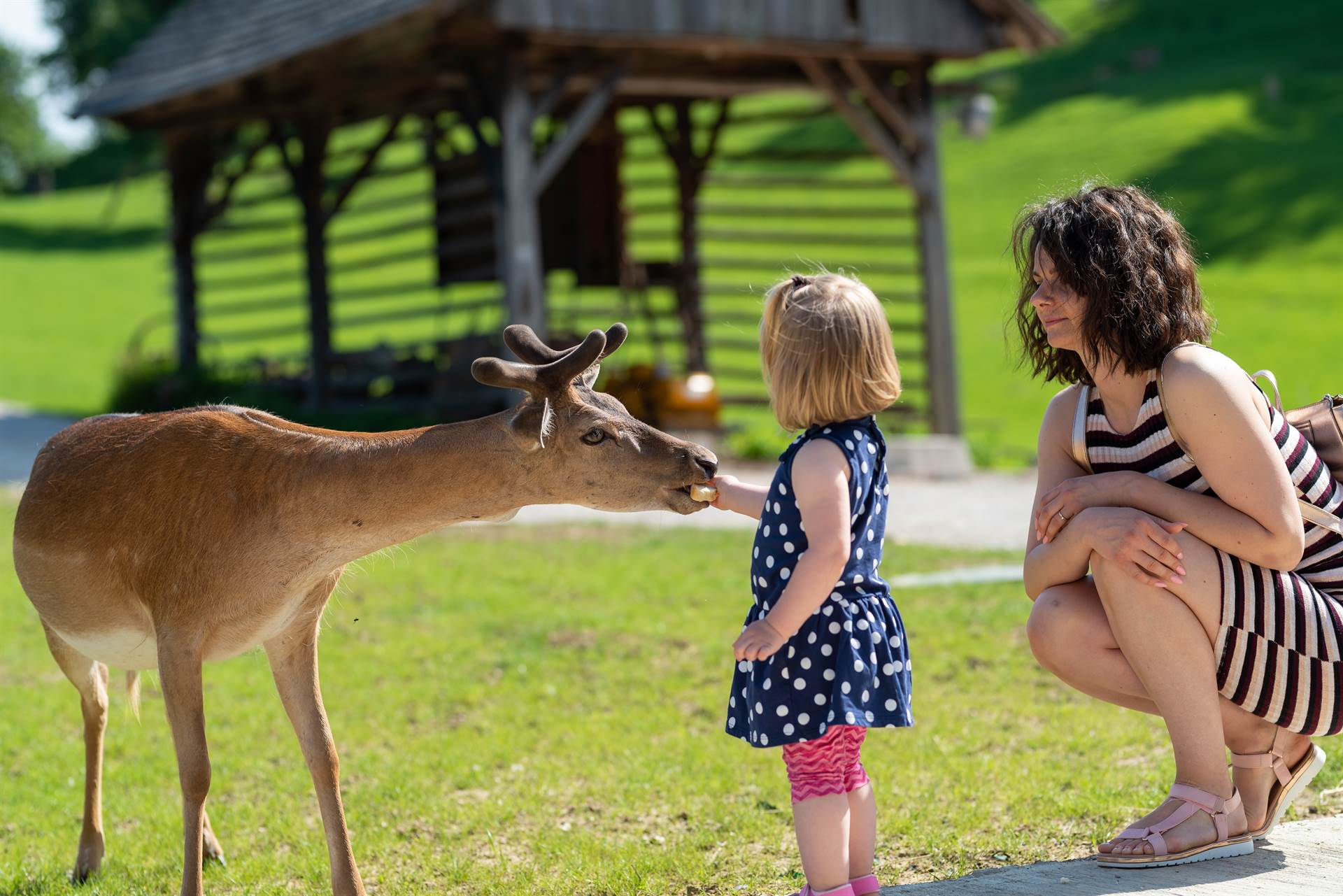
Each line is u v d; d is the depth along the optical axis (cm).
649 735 705
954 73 7456
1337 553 448
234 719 762
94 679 550
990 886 427
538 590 1052
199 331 2372
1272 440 427
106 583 495
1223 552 431
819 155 2120
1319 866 427
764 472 1638
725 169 6216
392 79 1800
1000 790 582
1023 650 829
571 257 2175
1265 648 429
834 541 388
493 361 445
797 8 1755
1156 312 429
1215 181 4959
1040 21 1883
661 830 563
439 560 1174
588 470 459
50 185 8838
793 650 396
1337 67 6369
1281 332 3294
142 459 492
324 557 473
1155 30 7750
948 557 1134
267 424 492
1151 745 638
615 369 2022
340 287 4694
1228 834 436
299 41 1725
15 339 3847
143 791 654
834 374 403
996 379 3152
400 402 2003
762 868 506
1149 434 439
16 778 684
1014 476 1791
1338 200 4572
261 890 513
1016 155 5747
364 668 851
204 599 473
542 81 1877
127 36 7769
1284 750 456
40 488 515
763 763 647
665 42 1691
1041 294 448
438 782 642
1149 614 431
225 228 2272
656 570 1111
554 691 792
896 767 623
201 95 1991
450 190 1886
